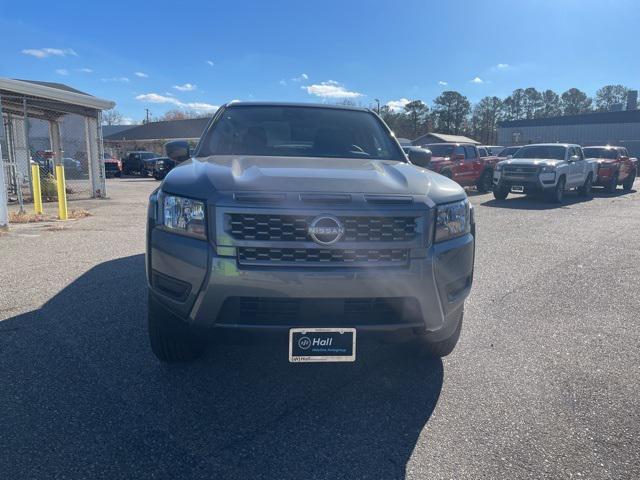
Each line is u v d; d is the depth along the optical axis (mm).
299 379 3486
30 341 3971
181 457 2568
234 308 2807
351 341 2857
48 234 8797
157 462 2520
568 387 3434
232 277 2736
